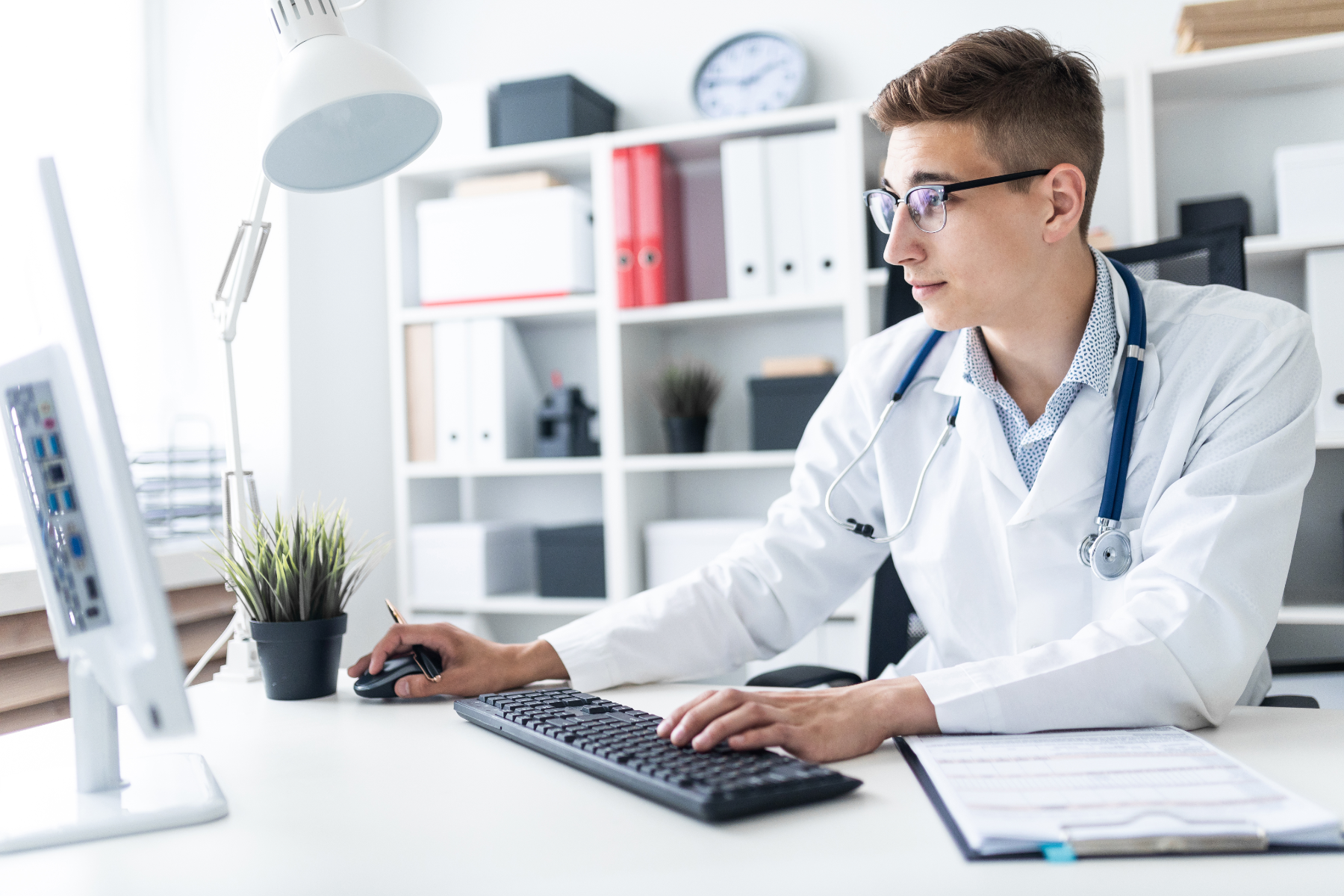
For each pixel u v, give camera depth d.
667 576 2.29
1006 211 0.97
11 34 1.89
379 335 2.62
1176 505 0.87
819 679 1.19
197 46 2.25
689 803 0.59
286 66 0.99
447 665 0.98
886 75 2.36
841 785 0.61
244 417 2.29
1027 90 0.95
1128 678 0.74
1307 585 2.06
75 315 0.51
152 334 2.13
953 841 0.54
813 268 2.15
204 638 1.87
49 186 0.52
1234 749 0.71
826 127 2.21
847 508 1.20
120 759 0.74
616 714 0.80
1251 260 2.01
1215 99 2.15
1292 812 0.52
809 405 2.17
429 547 2.40
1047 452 1.02
